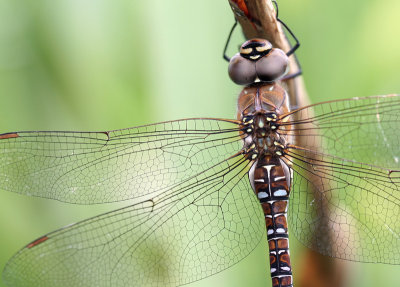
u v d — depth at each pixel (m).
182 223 0.37
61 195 0.37
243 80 0.37
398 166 0.37
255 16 0.36
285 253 0.37
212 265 0.37
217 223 0.37
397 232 0.37
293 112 0.37
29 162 0.37
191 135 0.37
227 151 0.37
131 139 0.37
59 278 0.36
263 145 0.37
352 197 0.37
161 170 0.37
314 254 0.37
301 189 0.37
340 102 0.37
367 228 0.37
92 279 0.36
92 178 0.37
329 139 0.37
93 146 0.37
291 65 0.37
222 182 0.37
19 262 0.36
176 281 0.37
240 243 0.37
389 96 0.37
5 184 0.37
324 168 0.37
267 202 0.37
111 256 0.37
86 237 0.37
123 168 0.37
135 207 0.37
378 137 0.37
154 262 0.37
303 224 0.37
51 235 0.36
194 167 0.37
